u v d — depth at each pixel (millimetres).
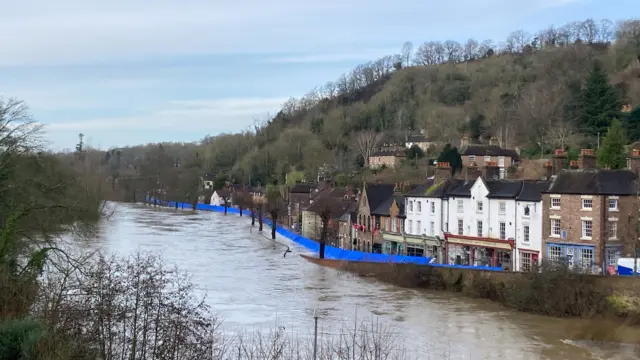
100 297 25422
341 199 97500
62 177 47531
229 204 187000
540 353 37406
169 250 82938
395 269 61219
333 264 70875
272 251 85375
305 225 103250
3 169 38469
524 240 59219
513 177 89688
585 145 98438
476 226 64562
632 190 54250
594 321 44594
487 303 52000
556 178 57562
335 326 42312
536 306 48375
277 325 42094
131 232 108750
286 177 157500
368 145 156125
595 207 53625
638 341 40125
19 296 25359
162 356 22953
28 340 18781
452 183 70062
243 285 58375
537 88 153375
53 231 40469
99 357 22859
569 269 48969
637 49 154625
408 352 36594
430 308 49781
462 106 185000
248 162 199875
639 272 51375
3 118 40938
